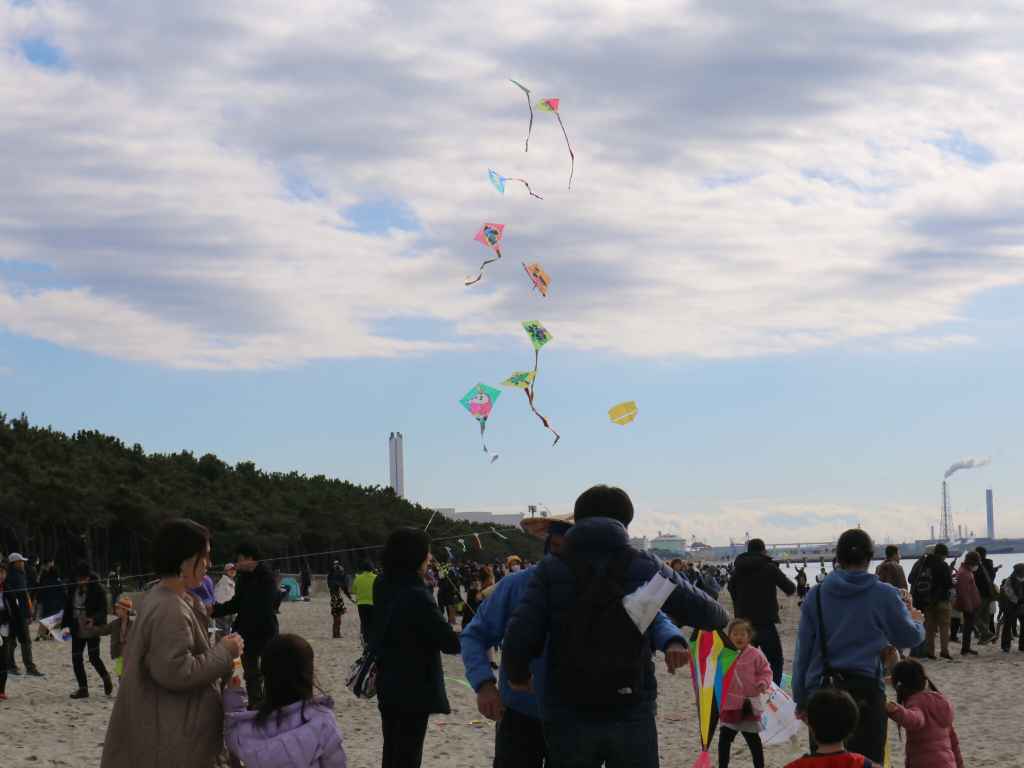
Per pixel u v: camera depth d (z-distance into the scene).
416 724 6.43
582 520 4.87
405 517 95.00
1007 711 12.64
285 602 55.00
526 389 12.15
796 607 41.28
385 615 6.44
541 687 5.46
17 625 17.55
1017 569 20.16
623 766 4.62
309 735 5.00
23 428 61.72
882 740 6.42
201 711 4.87
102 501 57.28
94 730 11.84
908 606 7.11
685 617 4.81
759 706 8.52
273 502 79.62
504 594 5.67
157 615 4.85
